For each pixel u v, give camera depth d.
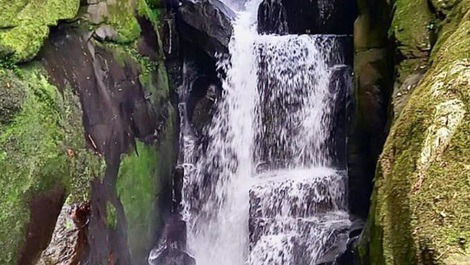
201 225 6.14
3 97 2.94
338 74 6.13
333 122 6.12
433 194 2.01
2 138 2.86
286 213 5.75
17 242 2.75
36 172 2.96
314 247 5.31
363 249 3.13
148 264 4.88
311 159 6.23
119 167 4.27
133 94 4.84
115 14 4.82
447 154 2.07
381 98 4.82
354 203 5.48
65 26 3.93
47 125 3.18
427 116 2.27
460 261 1.74
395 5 4.19
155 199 5.18
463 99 2.17
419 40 3.78
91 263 3.35
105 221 3.74
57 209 3.07
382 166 2.48
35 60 3.38
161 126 5.54
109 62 4.49
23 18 3.37
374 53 4.93
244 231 5.99
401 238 2.10
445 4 3.69
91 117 3.86
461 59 2.40
